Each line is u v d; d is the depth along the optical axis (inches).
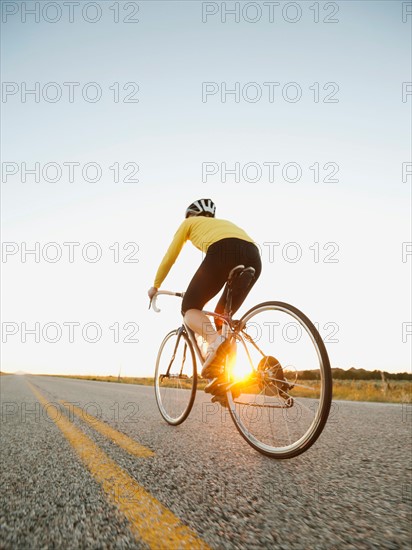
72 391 361.1
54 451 85.3
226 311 102.0
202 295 103.6
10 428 121.6
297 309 83.8
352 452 80.0
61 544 39.5
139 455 79.2
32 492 56.7
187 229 109.3
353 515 46.4
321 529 42.6
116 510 48.8
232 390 92.1
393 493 54.2
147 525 44.0
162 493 55.0
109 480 61.8
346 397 271.1
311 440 72.0
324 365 73.9
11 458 79.5
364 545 38.7
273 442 80.6
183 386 121.6
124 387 499.8
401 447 84.5
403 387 282.5
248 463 72.4
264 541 39.8
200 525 43.9
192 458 76.4
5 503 52.2
